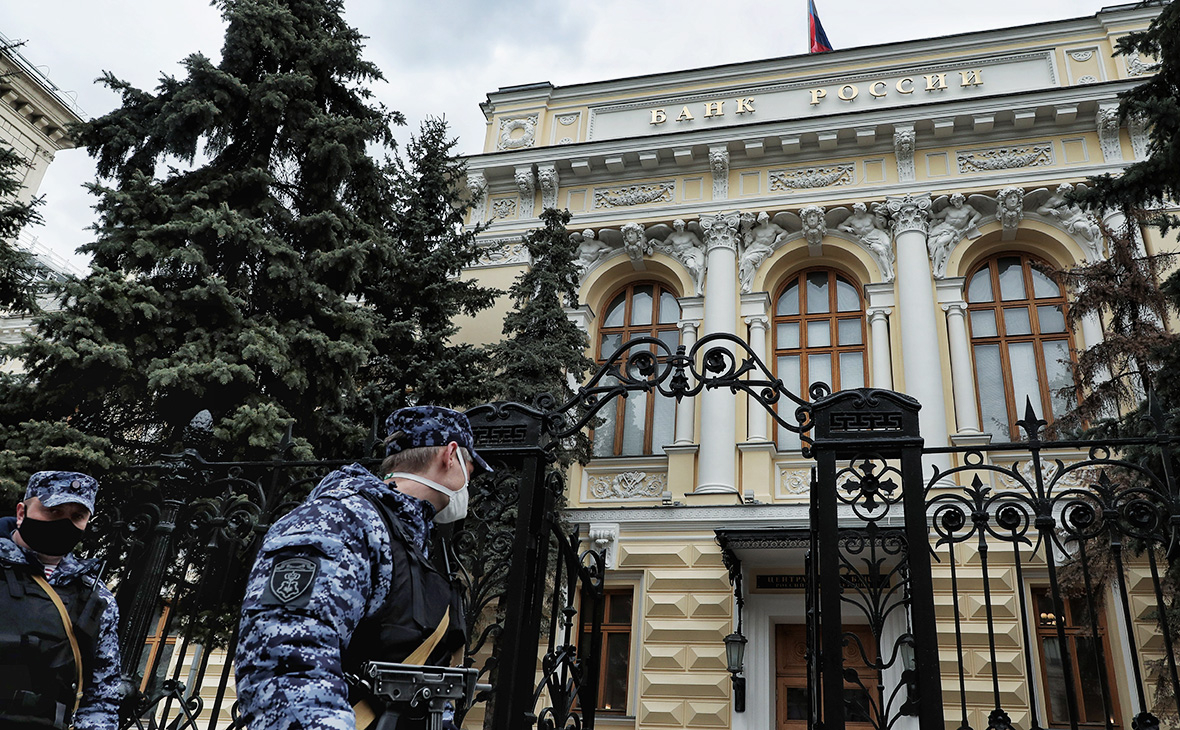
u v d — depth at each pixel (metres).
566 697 4.71
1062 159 15.31
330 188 11.74
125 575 5.38
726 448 14.41
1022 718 11.42
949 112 15.78
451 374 12.15
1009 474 4.46
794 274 16.30
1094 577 10.51
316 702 1.78
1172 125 8.77
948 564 12.47
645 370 5.02
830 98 17.08
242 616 1.93
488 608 12.14
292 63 12.15
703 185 16.95
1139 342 10.37
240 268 10.94
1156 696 9.82
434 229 13.52
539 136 18.33
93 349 8.87
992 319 15.02
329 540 2.03
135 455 9.61
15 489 8.09
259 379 10.33
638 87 18.27
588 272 16.88
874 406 4.54
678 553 13.62
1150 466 8.58
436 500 2.64
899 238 15.45
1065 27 16.42
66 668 3.62
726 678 12.66
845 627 12.43
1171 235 13.76
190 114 10.80
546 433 4.86
